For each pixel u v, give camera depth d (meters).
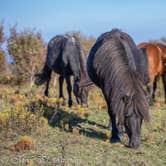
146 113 16.30
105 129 21.42
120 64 17.12
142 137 19.77
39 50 42.81
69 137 19.17
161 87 37.25
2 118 18.94
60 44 28.56
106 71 17.45
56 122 22.12
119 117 16.39
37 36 43.78
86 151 16.94
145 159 16.30
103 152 16.92
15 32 43.12
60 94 30.28
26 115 19.72
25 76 41.78
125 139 19.03
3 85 40.50
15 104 25.17
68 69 27.55
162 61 29.19
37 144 17.73
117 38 18.20
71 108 25.81
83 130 20.81
